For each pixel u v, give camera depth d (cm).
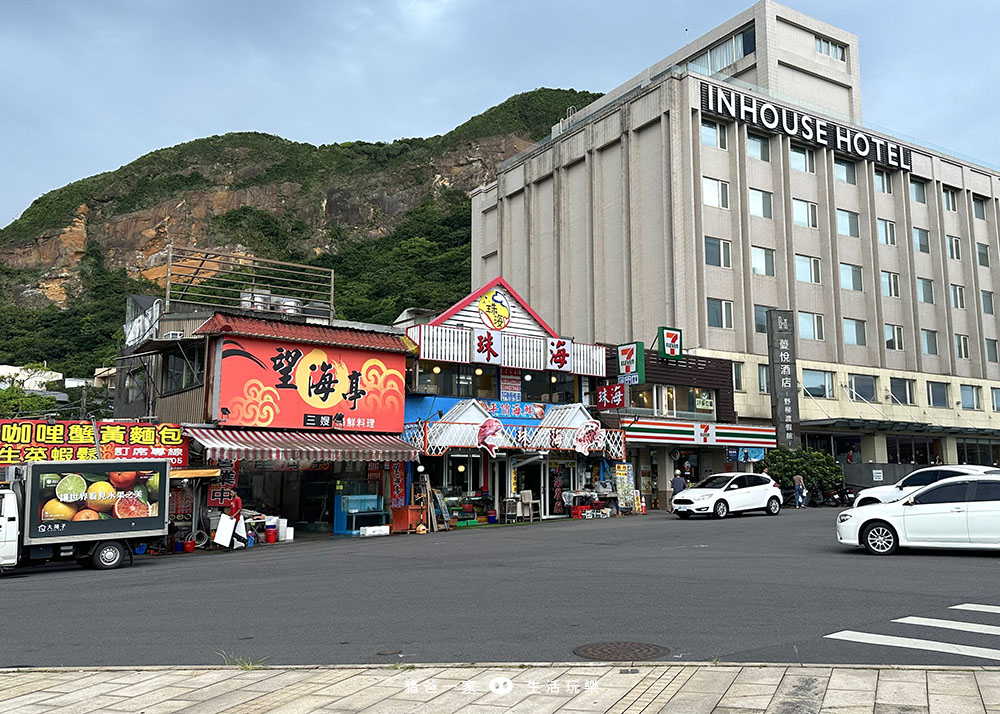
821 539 1923
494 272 5684
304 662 790
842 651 771
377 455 2605
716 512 2777
